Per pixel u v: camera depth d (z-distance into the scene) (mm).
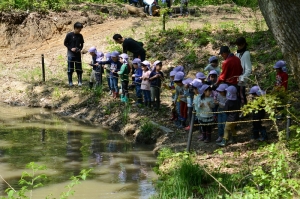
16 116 15523
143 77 14125
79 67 17078
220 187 8445
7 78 18906
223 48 11445
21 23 23297
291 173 7855
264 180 7367
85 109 15609
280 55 15477
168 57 17734
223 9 24266
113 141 12672
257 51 16406
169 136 12148
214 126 12469
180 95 12359
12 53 22219
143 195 8891
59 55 20844
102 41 20312
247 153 10000
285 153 7980
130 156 11344
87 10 24031
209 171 9250
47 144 12312
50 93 17156
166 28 20297
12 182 9555
